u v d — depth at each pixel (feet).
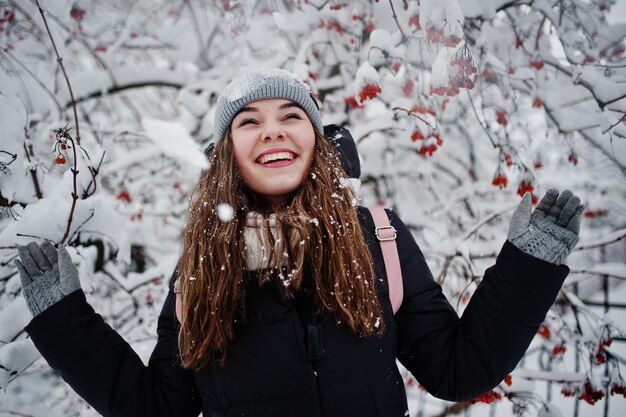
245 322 3.66
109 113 13.85
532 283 3.34
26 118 6.73
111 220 6.23
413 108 7.26
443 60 4.83
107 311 9.96
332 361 3.54
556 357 8.75
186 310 3.80
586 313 7.69
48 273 3.71
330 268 3.74
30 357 5.60
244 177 4.12
